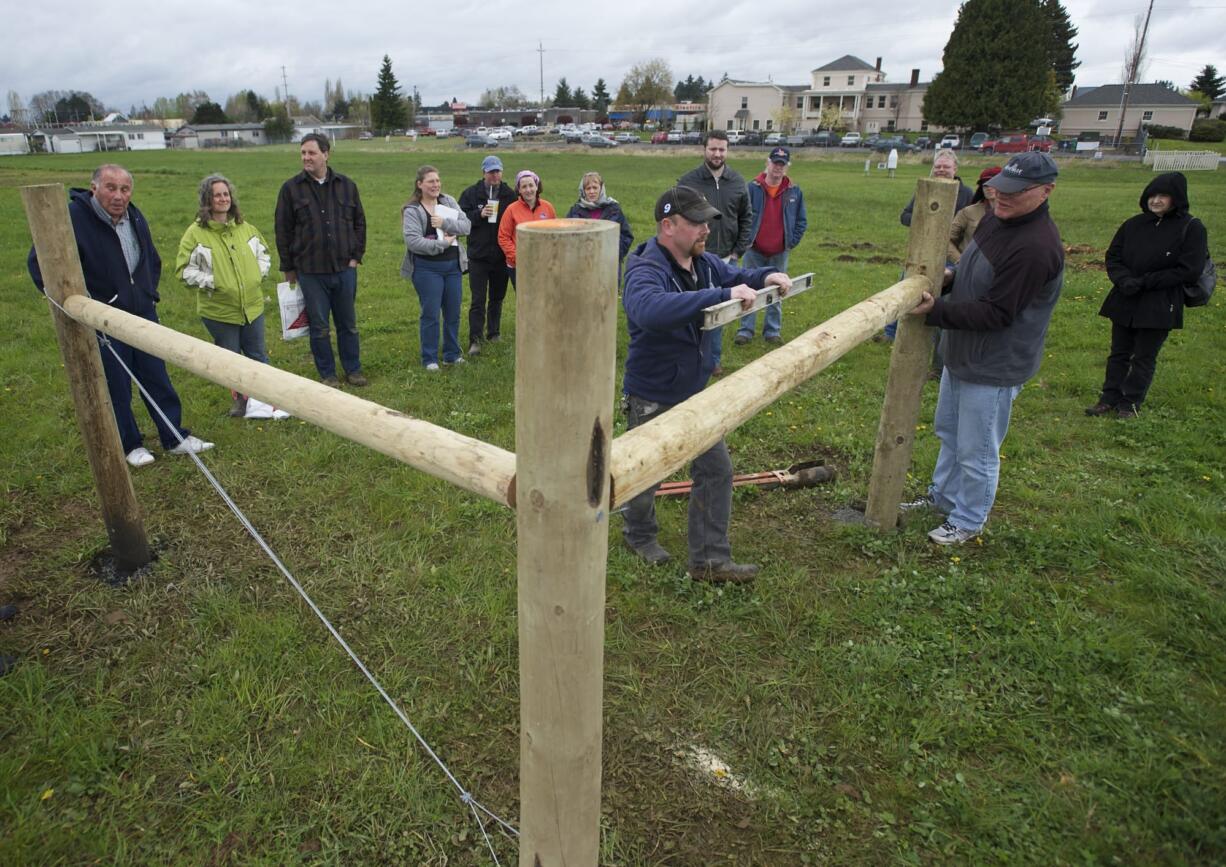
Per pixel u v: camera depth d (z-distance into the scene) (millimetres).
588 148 57969
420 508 4055
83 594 3359
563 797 1465
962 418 3650
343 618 3195
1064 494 4301
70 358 3160
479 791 2398
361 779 2406
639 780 2447
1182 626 3096
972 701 2734
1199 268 5020
